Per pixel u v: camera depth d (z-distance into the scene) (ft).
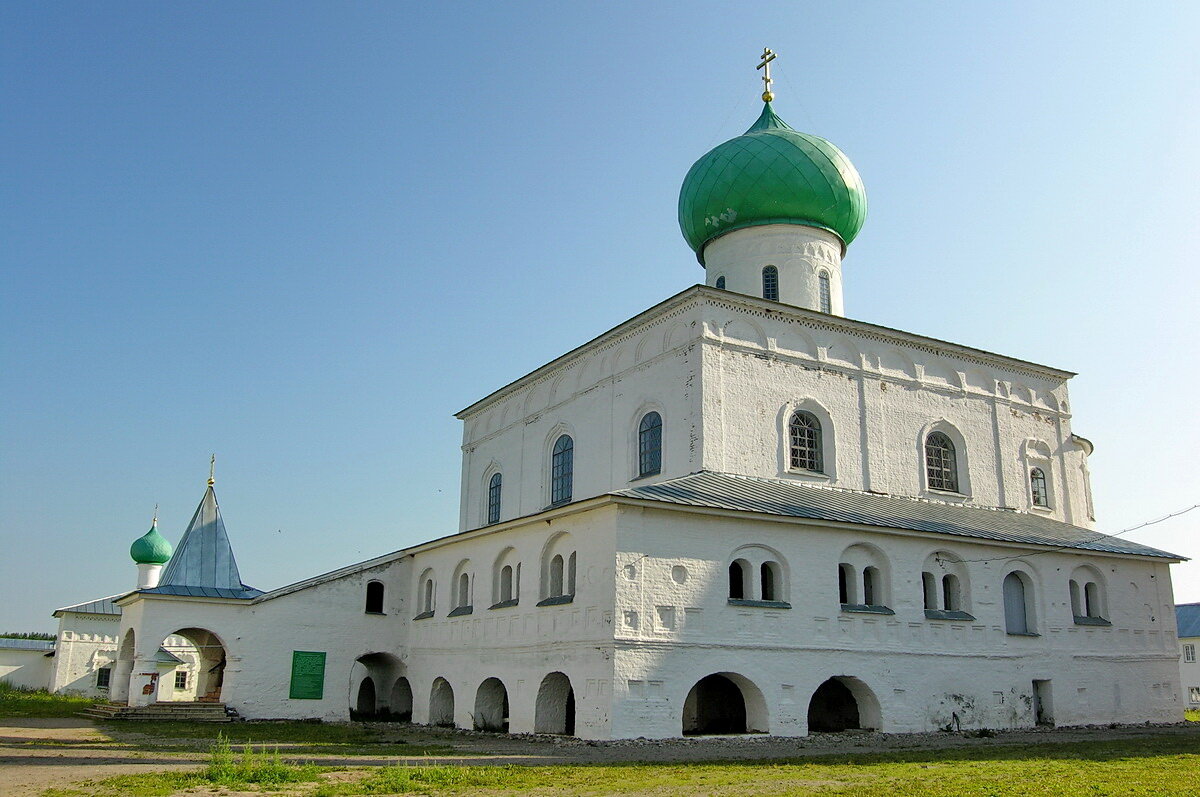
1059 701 102.78
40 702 136.98
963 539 99.66
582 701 82.84
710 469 99.09
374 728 101.19
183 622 108.06
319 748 75.10
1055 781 52.70
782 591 89.86
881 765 62.54
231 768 52.39
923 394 118.52
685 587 84.58
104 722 101.50
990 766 61.52
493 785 50.83
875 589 95.96
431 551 116.06
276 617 111.04
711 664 83.92
